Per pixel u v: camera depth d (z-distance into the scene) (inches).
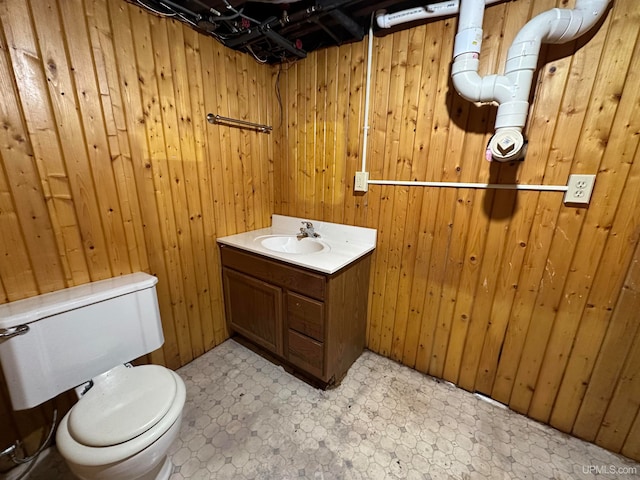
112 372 45.3
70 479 44.5
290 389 63.3
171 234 62.7
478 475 45.9
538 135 46.9
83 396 40.4
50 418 48.8
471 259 57.2
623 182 42.1
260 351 76.6
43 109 42.4
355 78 63.4
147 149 55.7
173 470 45.9
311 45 67.9
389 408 58.6
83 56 45.2
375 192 66.4
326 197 74.7
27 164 42.1
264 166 81.8
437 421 55.7
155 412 37.7
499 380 59.1
